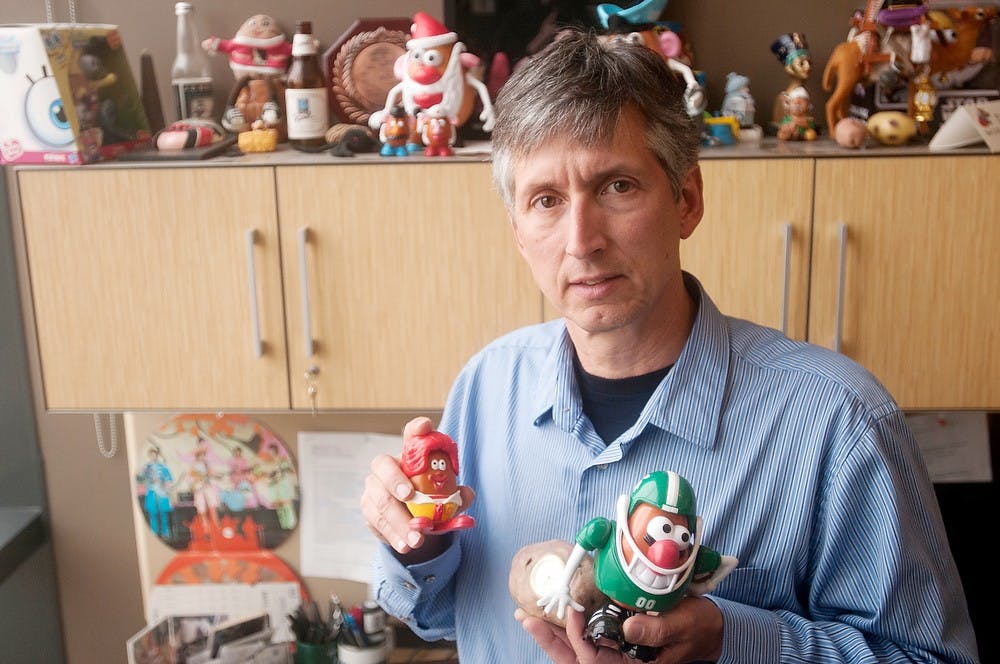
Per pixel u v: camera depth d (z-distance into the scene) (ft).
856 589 2.97
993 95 5.37
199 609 6.66
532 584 2.72
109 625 7.08
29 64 4.99
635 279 2.83
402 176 5.16
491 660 3.32
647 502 2.52
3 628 6.84
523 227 2.91
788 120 5.47
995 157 4.91
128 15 5.98
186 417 6.47
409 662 6.37
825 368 3.09
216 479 6.53
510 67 5.59
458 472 3.16
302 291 5.30
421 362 5.37
